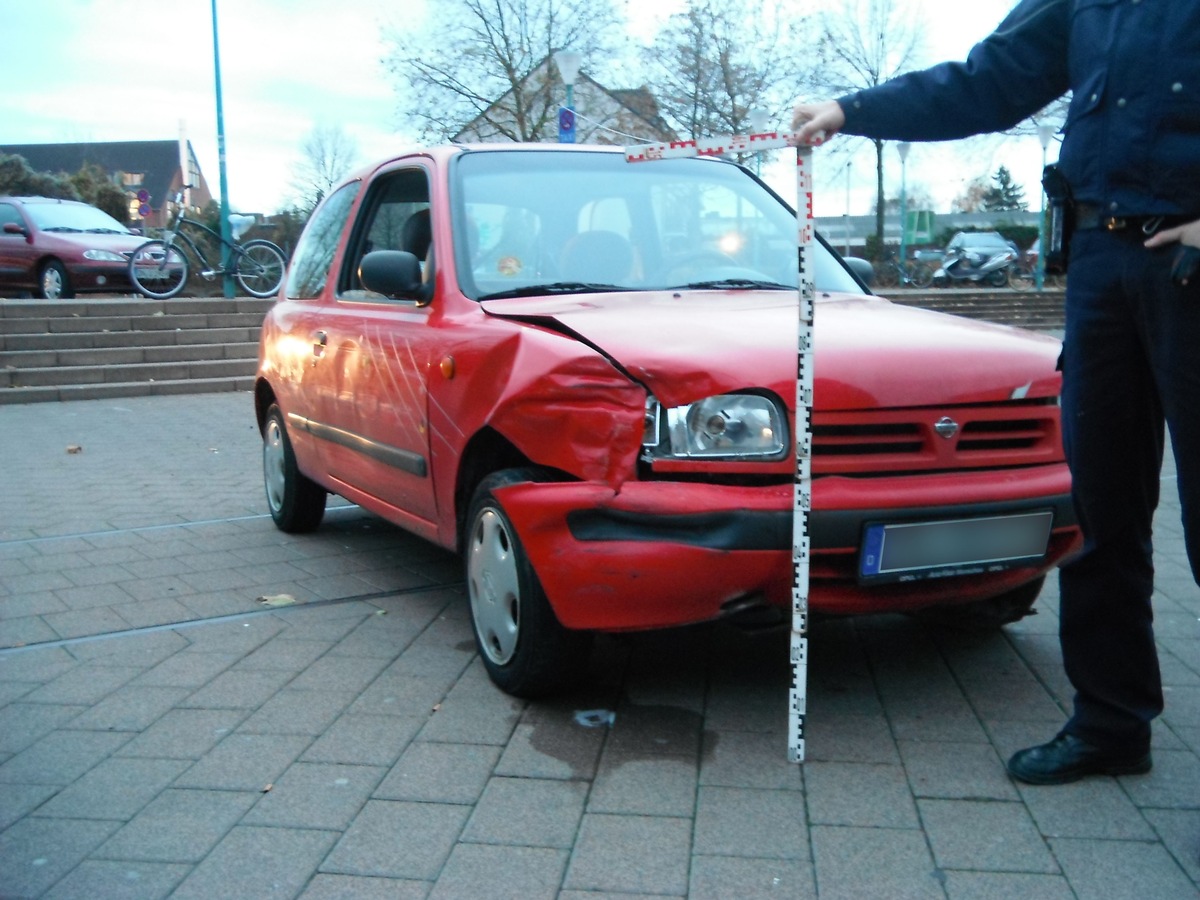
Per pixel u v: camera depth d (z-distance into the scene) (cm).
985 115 303
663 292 427
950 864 273
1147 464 301
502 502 351
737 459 325
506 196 461
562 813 302
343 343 505
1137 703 312
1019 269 3884
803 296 308
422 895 265
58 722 367
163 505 707
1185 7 256
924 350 347
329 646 437
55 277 1728
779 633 441
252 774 328
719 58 3275
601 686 390
